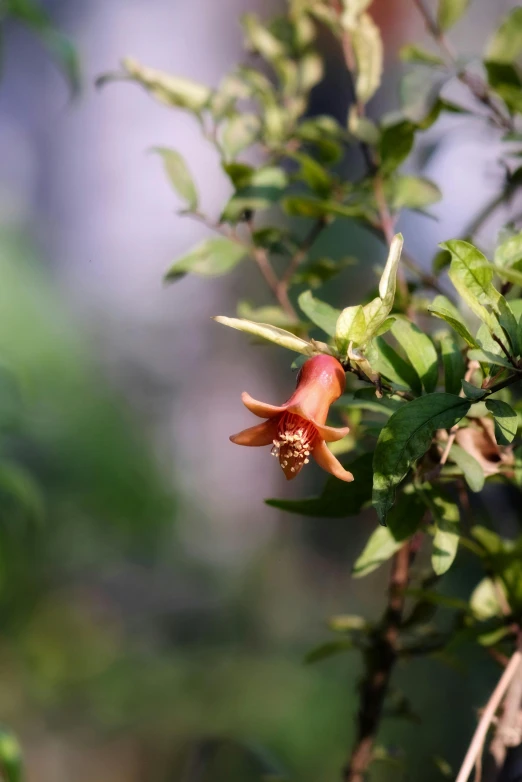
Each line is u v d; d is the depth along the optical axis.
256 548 2.71
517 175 0.77
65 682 1.99
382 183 0.77
